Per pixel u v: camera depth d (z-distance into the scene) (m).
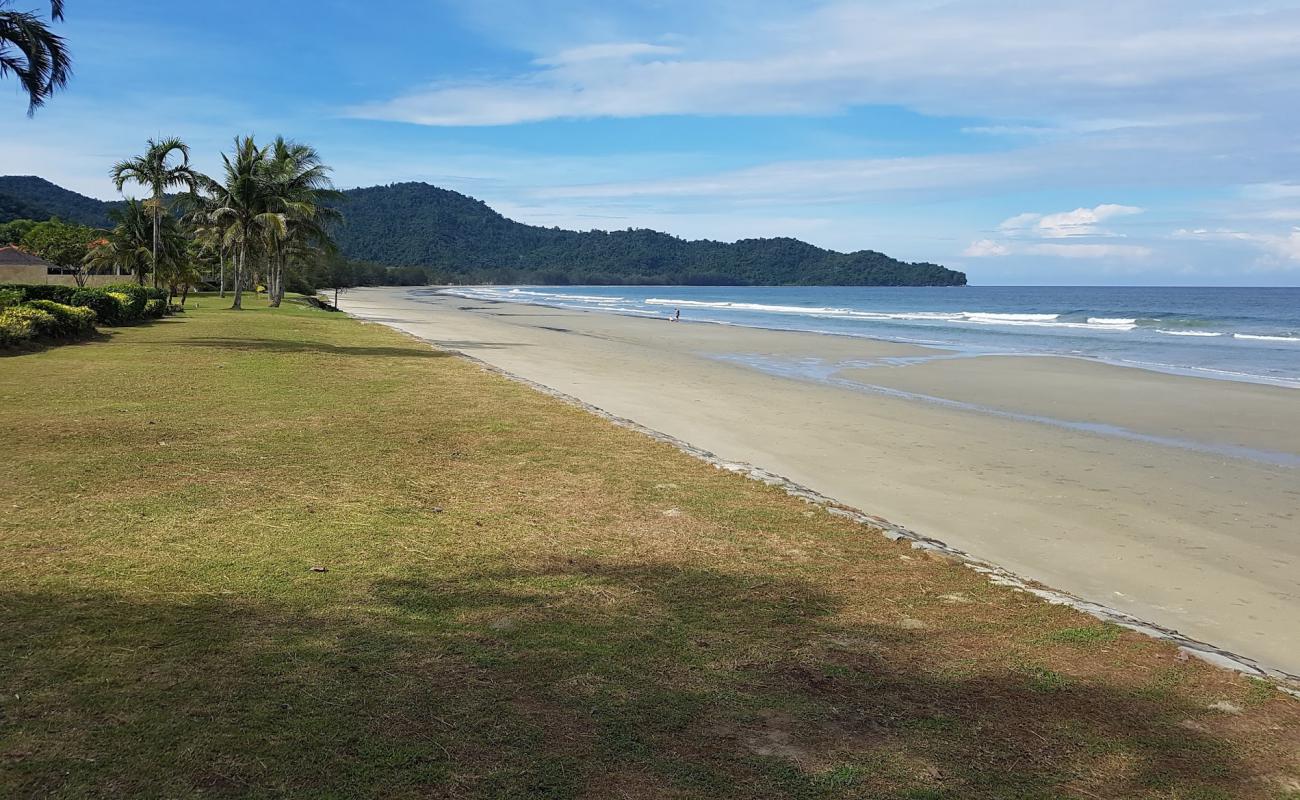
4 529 5.19
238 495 6.21
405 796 2.65
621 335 32.41
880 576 5.00
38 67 16.33
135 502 5.90
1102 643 4.12
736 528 5.88
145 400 10.53
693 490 6.93
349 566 4.76
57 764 2.72
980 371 20.44
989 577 5.07
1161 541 6.81
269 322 28.06
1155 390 17.17
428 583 4.54
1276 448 11.32
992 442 11.20
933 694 3.50
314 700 3.21
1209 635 4.84
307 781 2.70
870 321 46.84
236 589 4.34
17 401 10.18
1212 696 3.58
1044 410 14.54
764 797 2.72
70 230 65.44
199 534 5.23
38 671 3.34
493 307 62.88
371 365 15.89
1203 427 12.95
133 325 24.59
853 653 3.87
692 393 15.15
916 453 10.23
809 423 12.18
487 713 3.17
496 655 3.68
